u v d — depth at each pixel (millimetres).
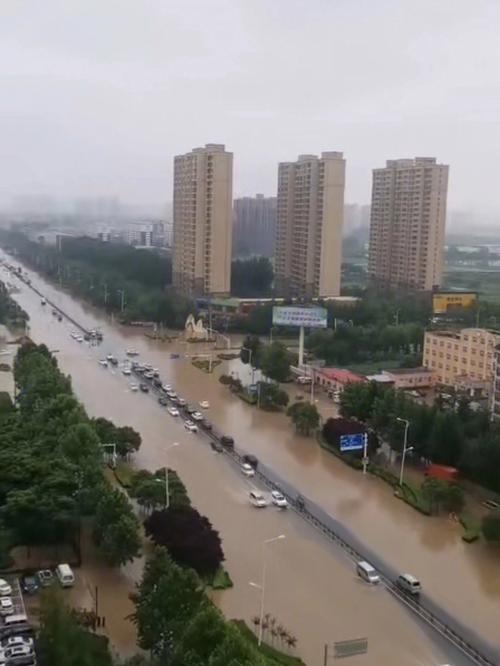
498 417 114062
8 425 94188
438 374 148625
